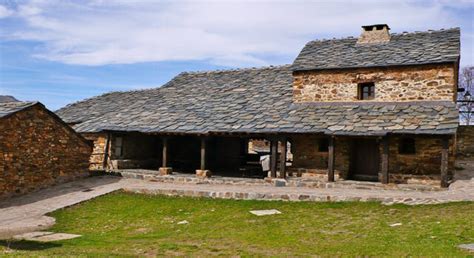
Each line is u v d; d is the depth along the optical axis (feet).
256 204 46.37
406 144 57.36
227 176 66.90
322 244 29.81
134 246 31.01
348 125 55.16
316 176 61.57
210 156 82.53
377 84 60.90
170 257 27.50
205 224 38.75
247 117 63.72
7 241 33.83
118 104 85.61
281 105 66.33
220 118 65.36
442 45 61.52
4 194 50.67
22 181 53.16
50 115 57.52
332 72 63.98
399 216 37.40
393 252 26.61
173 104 77.05
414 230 32.01
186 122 66.18
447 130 48.85
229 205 46.62
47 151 57.16
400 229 32.73
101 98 93.30
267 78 80.84
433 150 55.31
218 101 73.87
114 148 73.31
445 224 32.63
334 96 63.67
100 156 73.20
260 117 62.90
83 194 53.06
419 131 49.96
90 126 74.28
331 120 57.62
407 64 58.49
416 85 58.49
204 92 80.64
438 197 42.55
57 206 47.55
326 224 36.19
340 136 54.70
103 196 52.65
